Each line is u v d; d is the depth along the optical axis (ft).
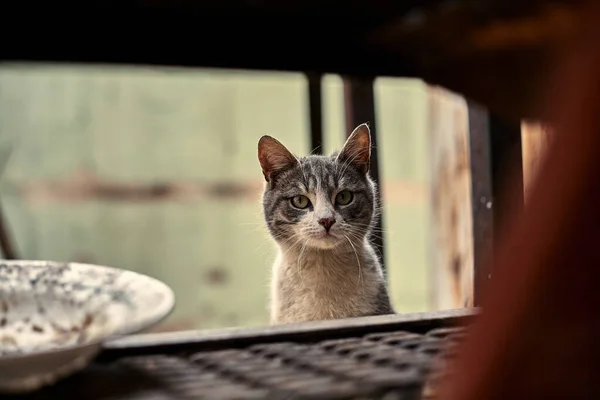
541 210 0.61
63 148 8.72
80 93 8.70
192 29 0.85
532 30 0.63
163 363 1.68
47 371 1.48
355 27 0.82
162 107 8.89
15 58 0.83
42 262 1.99
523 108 0.68
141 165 8.87
